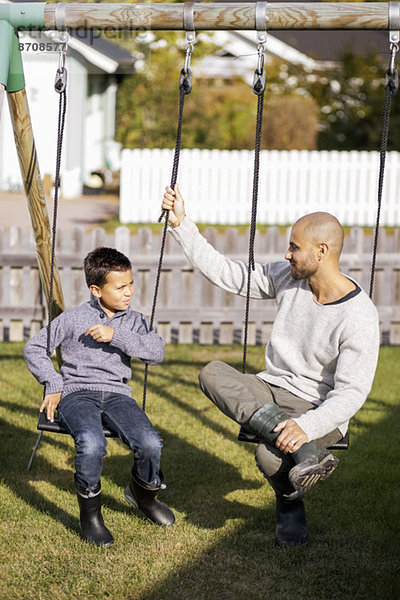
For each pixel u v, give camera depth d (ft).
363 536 11.24
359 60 60.95
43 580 9.86
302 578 10.03
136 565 10.27
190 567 10.26
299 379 10.54
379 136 60.29
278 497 10.96
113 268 10.94
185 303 23.82
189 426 16.17
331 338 10.10
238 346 23.94
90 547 10.71
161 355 11.23
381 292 24.38
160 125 64.59
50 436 15.46
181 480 13.32
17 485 12.96
